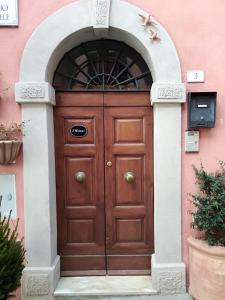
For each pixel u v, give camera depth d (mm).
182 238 3305
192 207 3285
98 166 3504
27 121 3170
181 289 3273
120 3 3143
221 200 2979
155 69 3168
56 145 3479
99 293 3242
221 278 2867
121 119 3490
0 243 2547
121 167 3500
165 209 3270
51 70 3303
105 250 3566
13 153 3084
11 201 3240
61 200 3510
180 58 3205
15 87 3117
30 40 3131
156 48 3160
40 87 3121
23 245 3061
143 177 3498
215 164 3279
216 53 3215
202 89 3227
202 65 3215
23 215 3246
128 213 3531
